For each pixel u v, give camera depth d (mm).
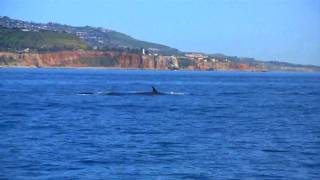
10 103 152500
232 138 84875
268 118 119188
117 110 134125
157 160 65750
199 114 126312
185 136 86250
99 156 67688
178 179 56562
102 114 122875
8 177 56500
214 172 59719
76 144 76750
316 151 73250
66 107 141750
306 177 57875
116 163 63719
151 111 132625
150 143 78312
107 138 83000
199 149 73688
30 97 178750
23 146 74438
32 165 62062
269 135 89250
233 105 157875
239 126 102125
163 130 94062
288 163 64750
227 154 70250
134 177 57281
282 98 197125
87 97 182375
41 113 123625
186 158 67125
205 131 93562
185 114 125750
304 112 136750
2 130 92062
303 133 92625
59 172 58938
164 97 188000
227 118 117688
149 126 99938
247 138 85125
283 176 58188
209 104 160000
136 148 73875
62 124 101750
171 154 69688
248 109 144250
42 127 96750
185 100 175500
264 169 61375
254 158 67688
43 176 57094
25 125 99688
